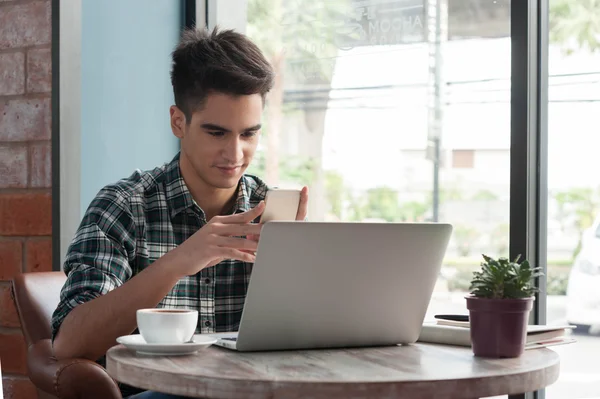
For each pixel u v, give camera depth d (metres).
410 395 0.96
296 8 2.44
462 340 1.29
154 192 1.60
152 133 2.48
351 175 2.33
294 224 1.13
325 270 1.17
